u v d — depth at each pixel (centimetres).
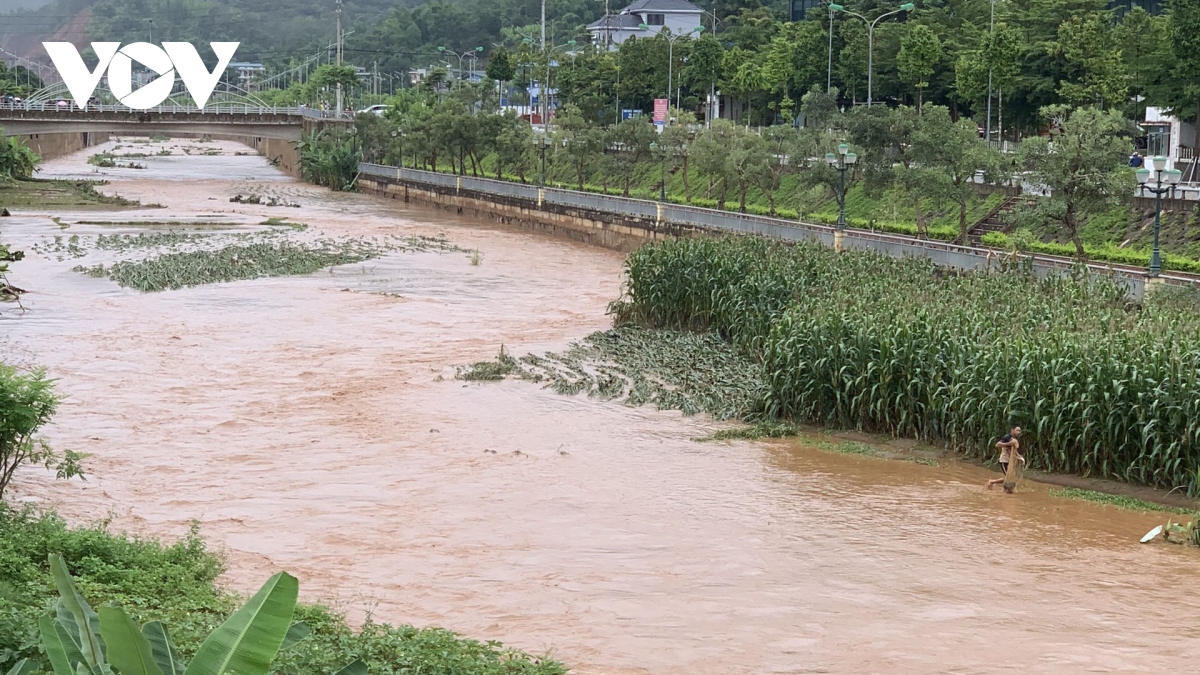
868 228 6481
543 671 1505
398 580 2008
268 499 2525
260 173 14400
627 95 12412
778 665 1630
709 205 8269
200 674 763
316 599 1847
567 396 3553
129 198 10412
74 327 4541
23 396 2167
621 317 4659
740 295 4088
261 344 4300
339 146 12506
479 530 2319
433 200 10319
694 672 1595
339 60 14888
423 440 3042
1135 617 1858
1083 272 3731
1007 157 5522
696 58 11038
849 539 2272
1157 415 2541
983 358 2836
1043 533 2319
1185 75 5956
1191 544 2256
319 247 7156
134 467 2758
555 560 2133
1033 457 2769
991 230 5978
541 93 15162
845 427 3153
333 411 3344
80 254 6606
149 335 4416
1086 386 2642
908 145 5912
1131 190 4469
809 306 3384
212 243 7256
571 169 11175
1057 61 7306
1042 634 1777
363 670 838
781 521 2388
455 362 4031
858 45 8812
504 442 3031
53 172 13062
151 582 1761
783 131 7456
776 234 5791
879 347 3078
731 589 1978
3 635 1298
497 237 8131
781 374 3234
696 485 2652
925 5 10319
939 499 2553
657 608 1877
